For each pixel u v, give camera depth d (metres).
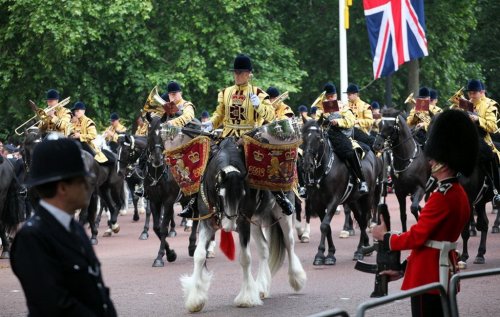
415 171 54.62
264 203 38.53
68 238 16.22
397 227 67.56
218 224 36.66
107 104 110.56
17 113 108.81
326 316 17.06
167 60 113.00
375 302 18.77
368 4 86.06
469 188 48.78
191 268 49.66
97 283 16.42
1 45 107.12
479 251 49.47
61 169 16.27
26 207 75.00
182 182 38.69
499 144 57.25
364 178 51.47
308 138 49.97
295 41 132.62
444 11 131.38
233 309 36.84
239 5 111.12
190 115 44.44
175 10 112.69
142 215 92.00
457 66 135.50
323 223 49.97
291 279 40.06
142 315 35.94
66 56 103.19
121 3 102.81
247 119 39.31
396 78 132.50
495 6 148.00
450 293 21.27
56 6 101.12
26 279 15.72
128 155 67.81
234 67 39.59
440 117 23.12
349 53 132.12
